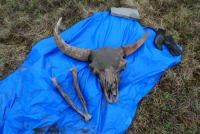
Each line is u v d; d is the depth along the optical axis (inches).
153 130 65.0
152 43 73.3
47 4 82.8
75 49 66.6
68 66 68.9
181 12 81.4
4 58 73.6
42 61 68.7
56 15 80.7
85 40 73.6
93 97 65.3
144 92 68.0
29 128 62.0
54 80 65.3
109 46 70.1
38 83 65.9
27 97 64.8
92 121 63.4
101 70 63.8
